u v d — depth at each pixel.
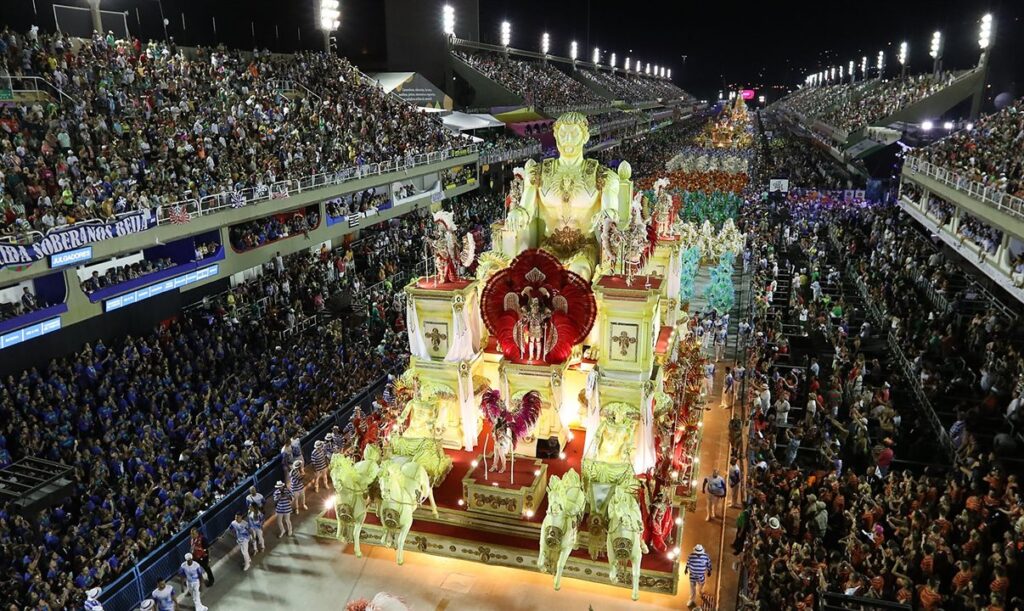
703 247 40.41
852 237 44.22
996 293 32.31
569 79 102.44
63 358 23.61
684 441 18.92
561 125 19.27
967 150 37.12
